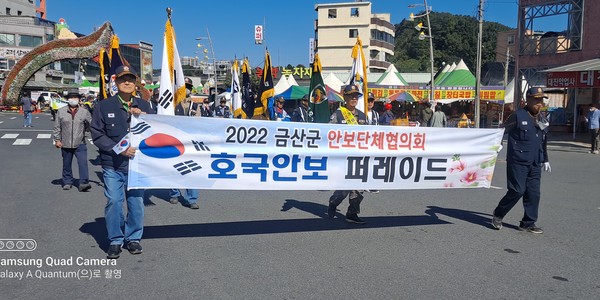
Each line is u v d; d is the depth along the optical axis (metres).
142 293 4.28
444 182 6.51
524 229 6.57
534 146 6.25
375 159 6.20
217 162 5.56
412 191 9.57
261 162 5.75
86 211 7.32
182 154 5.39
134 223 5.28
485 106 33.84
